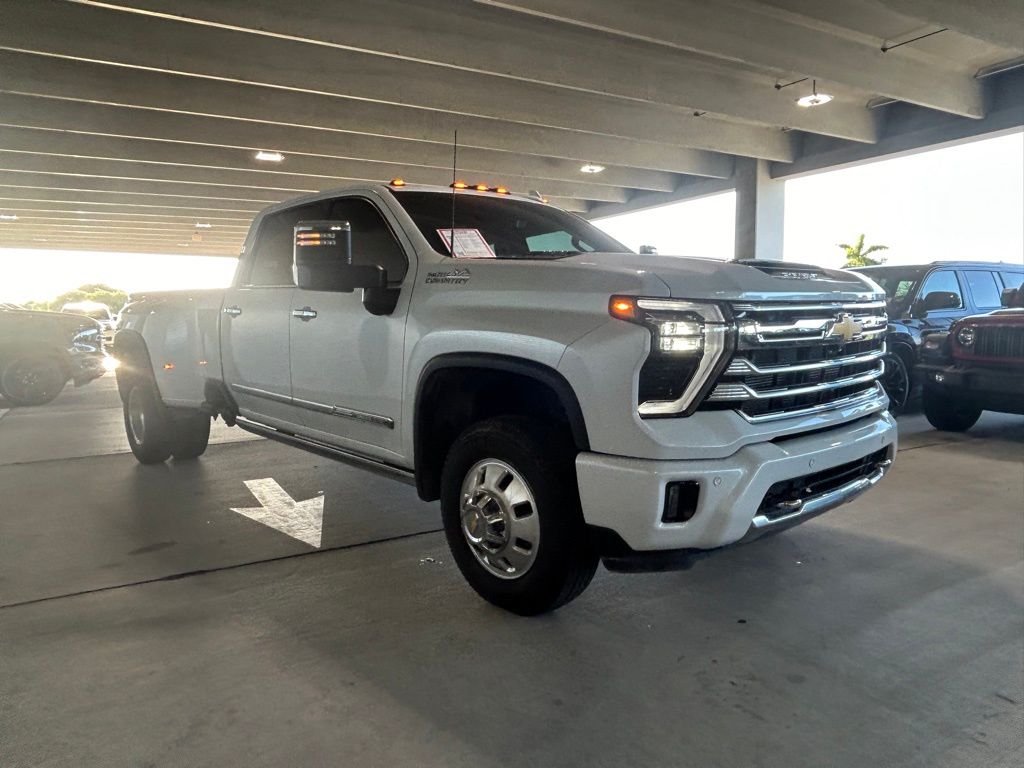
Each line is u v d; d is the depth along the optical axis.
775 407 2.96
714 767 2.20
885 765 2.22
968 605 3.35
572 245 4.46
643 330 2.61
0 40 7.95
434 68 10.54
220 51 9.03
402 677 2.70
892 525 4.47
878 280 9.30
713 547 2.74
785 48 9.18
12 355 10.35
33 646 2.92
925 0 7.71
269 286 4.68
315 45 9.58
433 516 4.68
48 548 4.08
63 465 6.25
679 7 8.30
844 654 2.90
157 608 3.28
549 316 2.88
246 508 4.86
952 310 9.07
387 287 3.60
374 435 3.80
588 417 2.73
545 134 13.66
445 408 3.51
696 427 2.67
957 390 7.00
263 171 14.74
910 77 10.42
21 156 14.15
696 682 2.69
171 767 2.18
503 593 3.17
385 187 4.08
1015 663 2.83
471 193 4.41
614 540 2.75
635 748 2.29
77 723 2.39
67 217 21.12
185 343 5.42
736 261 3.22
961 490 5.24
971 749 2.29
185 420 6.06
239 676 2.70
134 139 13.36
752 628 3.12
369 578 3.64
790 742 2.33
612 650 2.92
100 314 22.38
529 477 2.97
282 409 4.53
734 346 2.71
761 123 12.05
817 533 4.33
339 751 2.26
